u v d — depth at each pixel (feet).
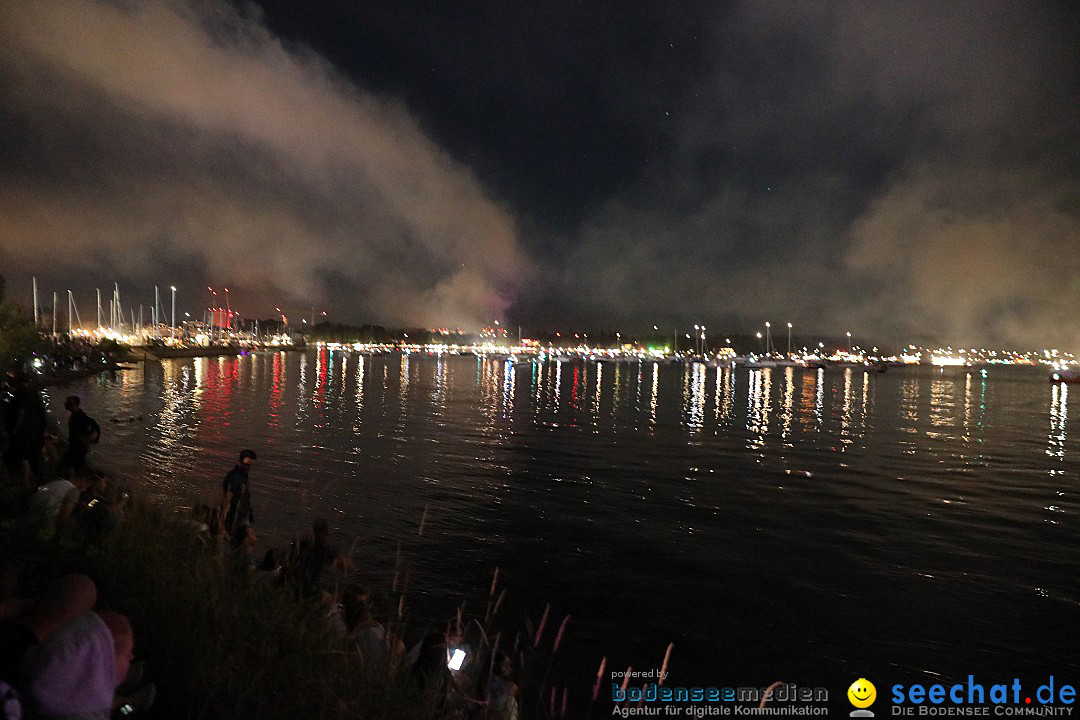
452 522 55.57
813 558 48.06
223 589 20.58
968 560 47.88
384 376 309.42
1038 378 532.73
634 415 157.38
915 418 164.76
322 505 59.31
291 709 15.79
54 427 57.16
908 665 31.71
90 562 23.56
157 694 16.80
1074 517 61.26
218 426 112.57
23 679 12.87
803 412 177.06
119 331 446.60
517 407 170.71
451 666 21.98
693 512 61.67
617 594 40.16
